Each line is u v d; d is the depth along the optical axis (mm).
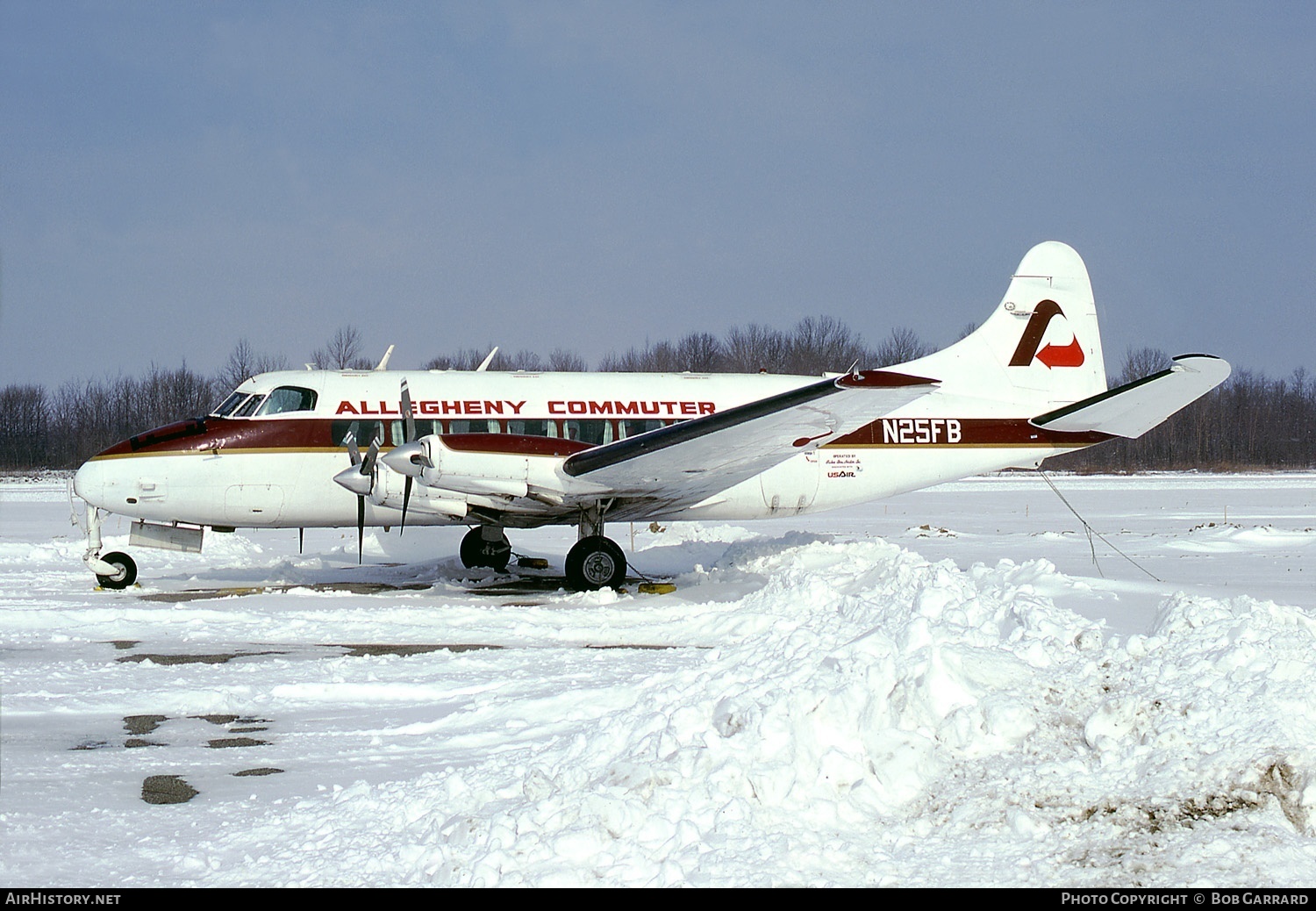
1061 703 5836
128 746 7078
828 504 17406
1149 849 4680
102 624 12117
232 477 15609
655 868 4629
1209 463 76312
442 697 8648
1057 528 27312
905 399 13195
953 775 5426
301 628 12000
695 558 19844
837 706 5641
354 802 5637
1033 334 18141
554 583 16969
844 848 4816
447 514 15492
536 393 16594
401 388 15703
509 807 5383
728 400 17219
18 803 5812
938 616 7340
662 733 5812
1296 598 13594
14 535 25422
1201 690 5629
